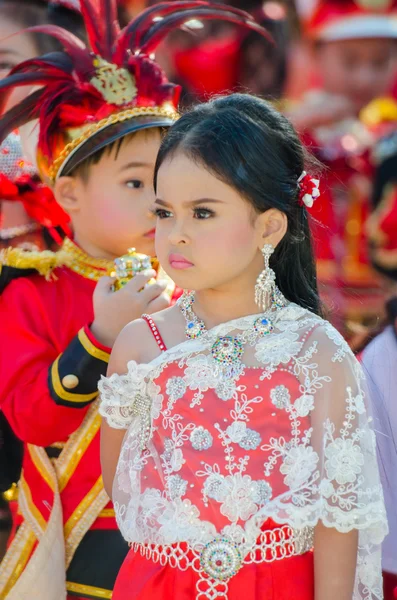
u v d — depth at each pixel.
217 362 5.95
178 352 6.01
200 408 5.89
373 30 13.43
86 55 7.45
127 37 7.55
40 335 7.41
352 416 5.82
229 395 5.88
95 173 7.34
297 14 13.95
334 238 12.56
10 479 7.79
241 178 5.81
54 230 8.06
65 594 7.21
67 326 7.44
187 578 5.77
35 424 7.07
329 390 5.83
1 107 8.20
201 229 5.83
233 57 12.63
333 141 12.84
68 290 7.55
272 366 5.88
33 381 7.17
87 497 7.33
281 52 12.84
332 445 5.74
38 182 7.90
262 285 6.07
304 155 6.27
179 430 5.90
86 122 7.29
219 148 5.81
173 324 6.24
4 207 8.75
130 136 7.29
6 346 7.34
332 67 13.68
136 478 6.01
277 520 5.64
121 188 7.32
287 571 5.80
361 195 12.80
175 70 12.69
